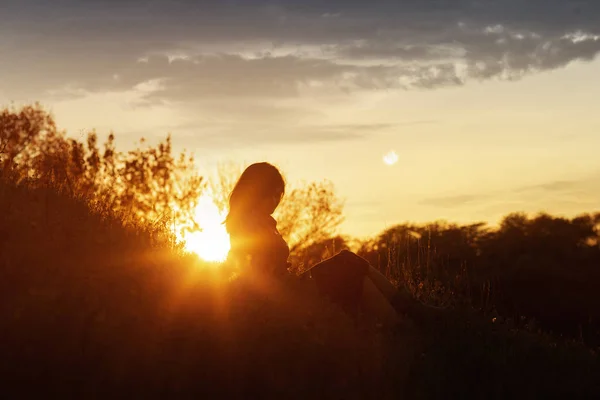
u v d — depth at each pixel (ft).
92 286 17.11
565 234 71.82
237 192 22.58
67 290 16.65
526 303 49.88
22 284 16.56
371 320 20.65
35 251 18.63
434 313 20.86
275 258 22.24
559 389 17.48
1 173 26.71
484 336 19.58
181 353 15.37
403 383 16.14
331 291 21.43
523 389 17.08
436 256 29.22
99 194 28.73
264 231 22.30
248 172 22.67
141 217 27.61
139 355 14.87
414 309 20.97
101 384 13.99
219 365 15.33
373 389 15.83
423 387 16.26
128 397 13.98
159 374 14.56
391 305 21.33
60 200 24.79
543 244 69.41
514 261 62.59
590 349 21.45
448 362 17.40
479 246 65.16
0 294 15.92
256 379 15.28
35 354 14.05
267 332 16.66
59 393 13.48
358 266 21.52
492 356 18.10
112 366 14.43
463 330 19.70
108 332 15.17
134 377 14.42
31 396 13.28
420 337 18.94
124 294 17.21
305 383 15.31
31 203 22.40
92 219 23.66
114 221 24.79
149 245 22.76
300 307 18.79
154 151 39.29
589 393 17.53
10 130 38.70
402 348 17.71
